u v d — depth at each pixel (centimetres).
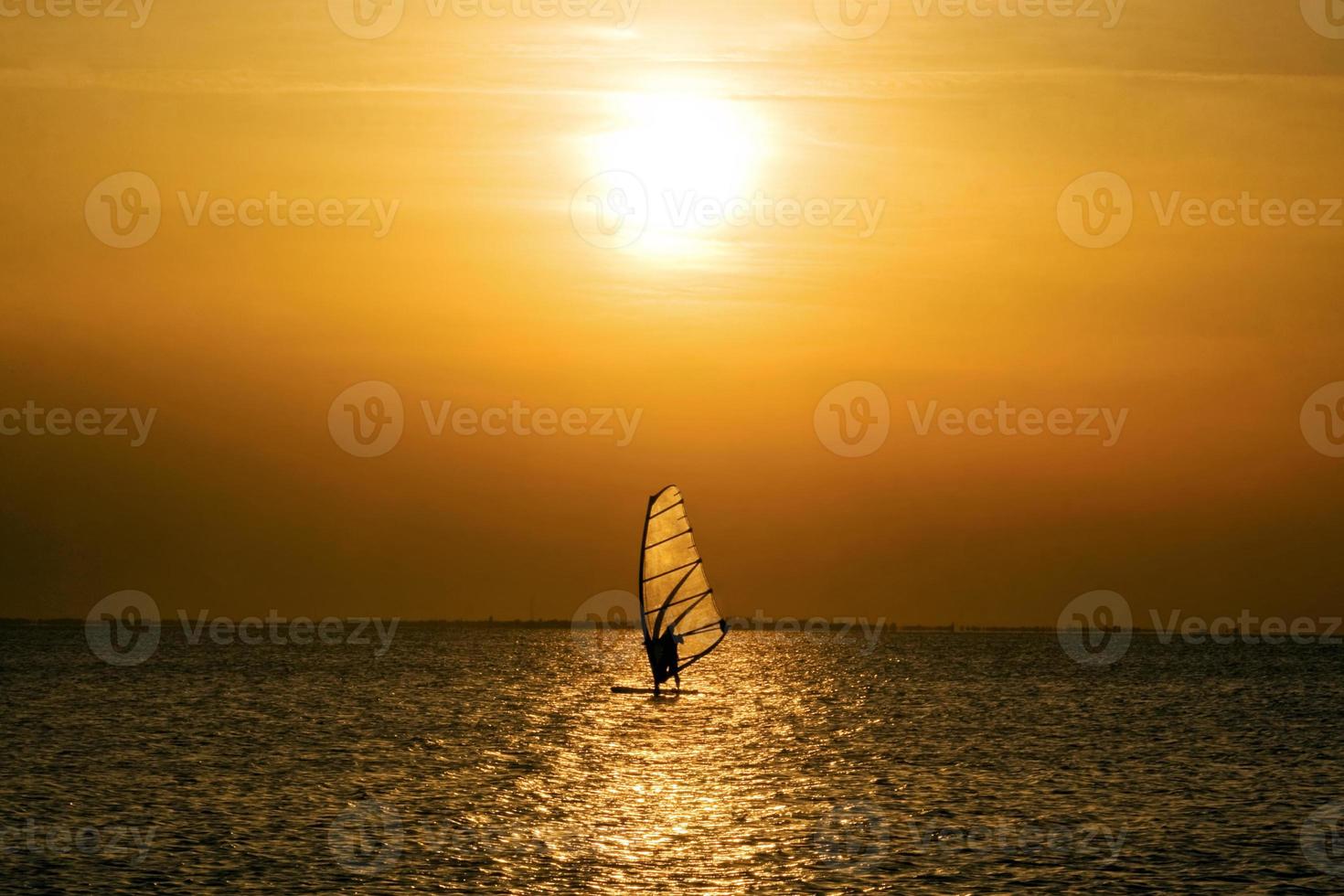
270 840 3141
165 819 3412
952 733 5891
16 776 4197
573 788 4000
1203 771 4581
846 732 5900
